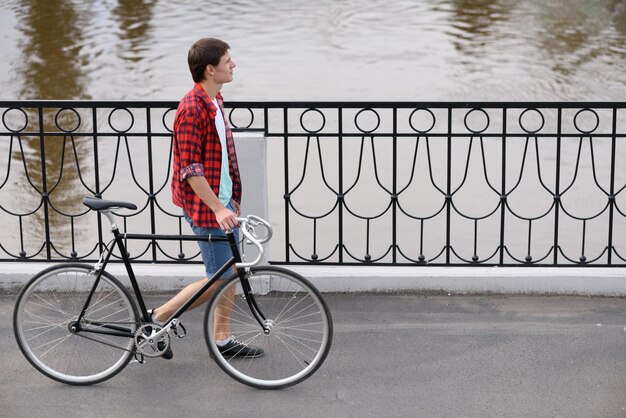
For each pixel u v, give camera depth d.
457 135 6.04
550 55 39.19
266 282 5.95
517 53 40.00
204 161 4.61
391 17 46.53
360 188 30.48
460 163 31.56
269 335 5.23
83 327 4.75
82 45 40.41
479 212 28.34
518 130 32.72
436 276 5.93
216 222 4.64
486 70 38.31
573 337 5.32
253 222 4.56
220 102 4.77
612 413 4.46
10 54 39.12
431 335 5.37
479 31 43.28
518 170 30.28
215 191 4.64
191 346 5.21
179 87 36.22
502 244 6.19
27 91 35.59
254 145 5.85
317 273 5.99
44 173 6.11
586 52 39.47
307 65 40.03
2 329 5.42
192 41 41.91
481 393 4.68
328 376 4.88
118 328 4.73
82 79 36.78
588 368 4.94
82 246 24.42
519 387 4.74
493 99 35.25
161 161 30.36
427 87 37.00
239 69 39.69
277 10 47.91
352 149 32.72
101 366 4.94
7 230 25.14
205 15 46.47
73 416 4.48
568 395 4.64
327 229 27.83
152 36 42.28
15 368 4.97
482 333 5.38
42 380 4.84
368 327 5.48
